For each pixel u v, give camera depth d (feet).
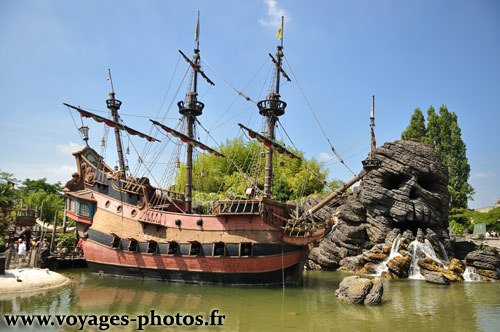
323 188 194.29
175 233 86.07
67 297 63.31
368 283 64.90
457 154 201.77
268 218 81.61
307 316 54.24
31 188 230.68
